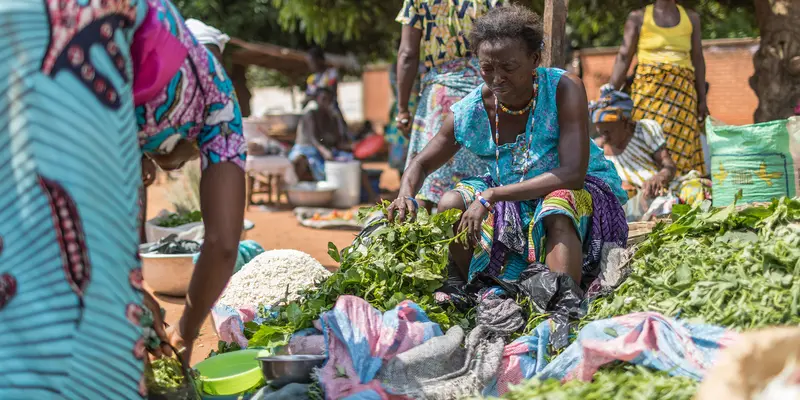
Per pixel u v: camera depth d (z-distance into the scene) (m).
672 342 2.53
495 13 3.33
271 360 2.63
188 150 2.46
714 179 5.18
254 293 4.14
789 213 3.04
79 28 1.92
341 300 2.74
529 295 3.15
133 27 2.06
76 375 1.95
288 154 11.68
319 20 10.32
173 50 2.15
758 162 4.92
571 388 2.37
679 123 6.21
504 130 3.63
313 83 10.79
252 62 12.88
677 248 3.08
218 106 2.32
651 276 2.97
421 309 2.91
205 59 2.27
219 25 12.38
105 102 1.97
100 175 1.96
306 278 4.22
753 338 1.91
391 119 9.67
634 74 6.91
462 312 3.25
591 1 9.96
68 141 1.91
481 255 3.50
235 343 3.20
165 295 5.48
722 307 2.64
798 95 6.45
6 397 1.91
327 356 2.65
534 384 2.38
